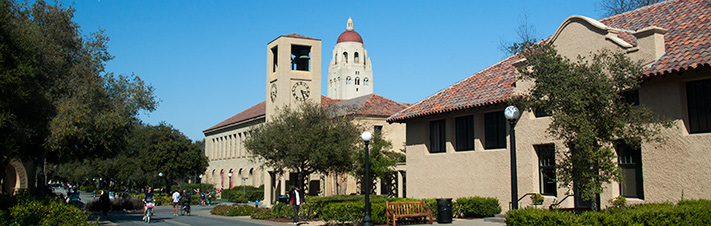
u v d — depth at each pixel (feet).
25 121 76.64
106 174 240.73
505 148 77.10
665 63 56.54
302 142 88.07
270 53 160.97
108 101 85.56
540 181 72.23
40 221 61.87
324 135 89.81
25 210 60.59
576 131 45.93
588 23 66.54
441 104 86.99
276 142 90.43
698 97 55.83
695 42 58.23
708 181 53.06
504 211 75.36
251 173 218.38
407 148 95.81
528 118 73.46
